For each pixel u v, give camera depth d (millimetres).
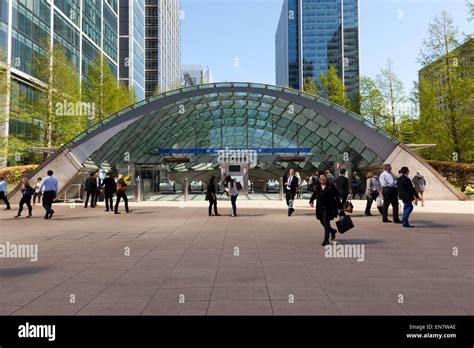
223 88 27953
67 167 25453
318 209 9000
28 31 39656
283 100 29156
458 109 36375
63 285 5531
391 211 18266
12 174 30766
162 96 27547
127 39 80938
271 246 8789
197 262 7074
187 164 37094
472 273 6152
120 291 5199
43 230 11906
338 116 26891
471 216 15617
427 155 42281
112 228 12352
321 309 4430
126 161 32875
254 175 36031
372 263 6918
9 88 32281
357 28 172000
